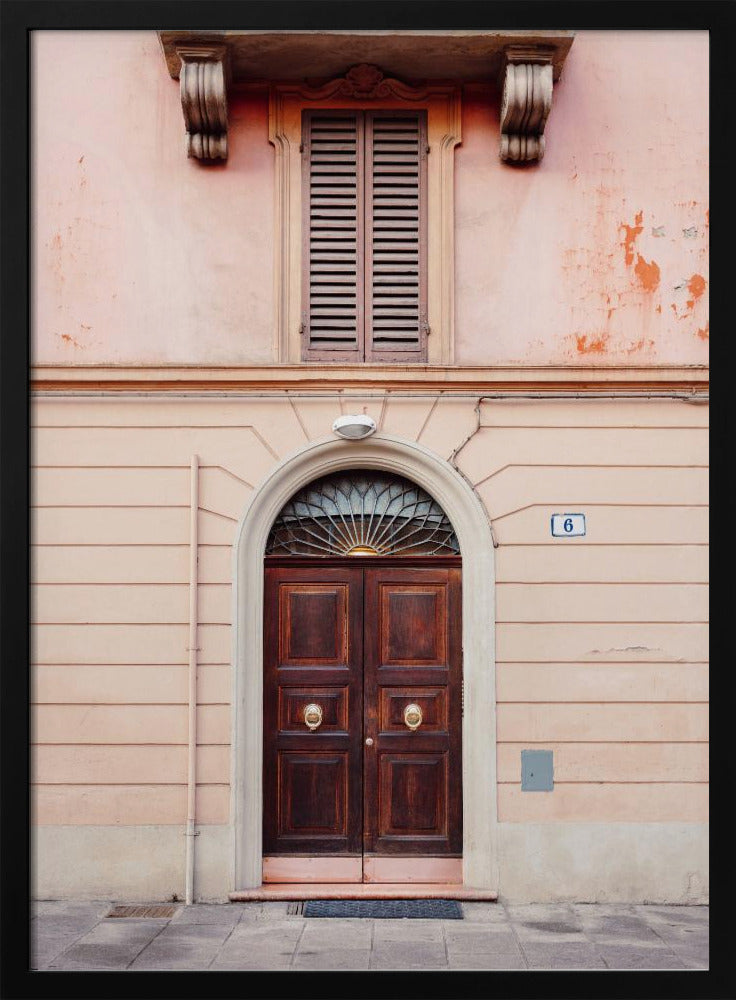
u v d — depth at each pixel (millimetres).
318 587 6523
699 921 5855
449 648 6477
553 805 6227
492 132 6590
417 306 6535
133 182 6516
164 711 6254
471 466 6375
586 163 6559
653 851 6211
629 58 6629
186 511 6352
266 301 6484
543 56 6180
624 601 6324
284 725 6461
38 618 6293
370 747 6438
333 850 6391
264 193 6539
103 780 6223
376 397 6391
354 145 6578
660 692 6281
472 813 6270
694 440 6383
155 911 5988
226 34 6062
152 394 6371
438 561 6496
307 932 5602
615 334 6477
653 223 6535
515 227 6527
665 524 6355
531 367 6348
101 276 6461
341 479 6594
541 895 6188
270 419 6395
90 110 6543
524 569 6332
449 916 5902
